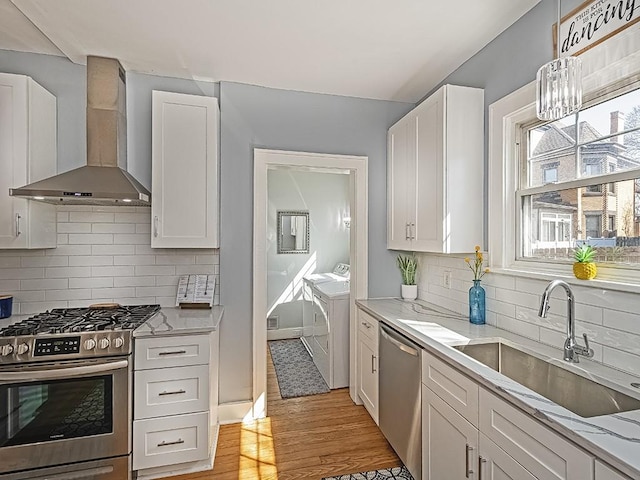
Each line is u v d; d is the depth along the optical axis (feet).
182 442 6.98
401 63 8.23
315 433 8.54
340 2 6.12
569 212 5.95
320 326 12.36
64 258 8.32
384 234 10.33
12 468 6.15
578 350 5.13
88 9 6.30
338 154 9.91
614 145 5.19
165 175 8.14
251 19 6.59
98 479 6.50
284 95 9.55
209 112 8.39
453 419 5.28
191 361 7.03
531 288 6.29
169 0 6.06
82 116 8.39
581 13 5.39
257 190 9.26
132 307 8.41
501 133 7.02
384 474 7.06
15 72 8.05
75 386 6.39
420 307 9.02
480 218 7.49
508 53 6.88
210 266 9.13
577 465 3.26
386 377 7.81
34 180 7.38
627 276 4.90
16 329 6.51
